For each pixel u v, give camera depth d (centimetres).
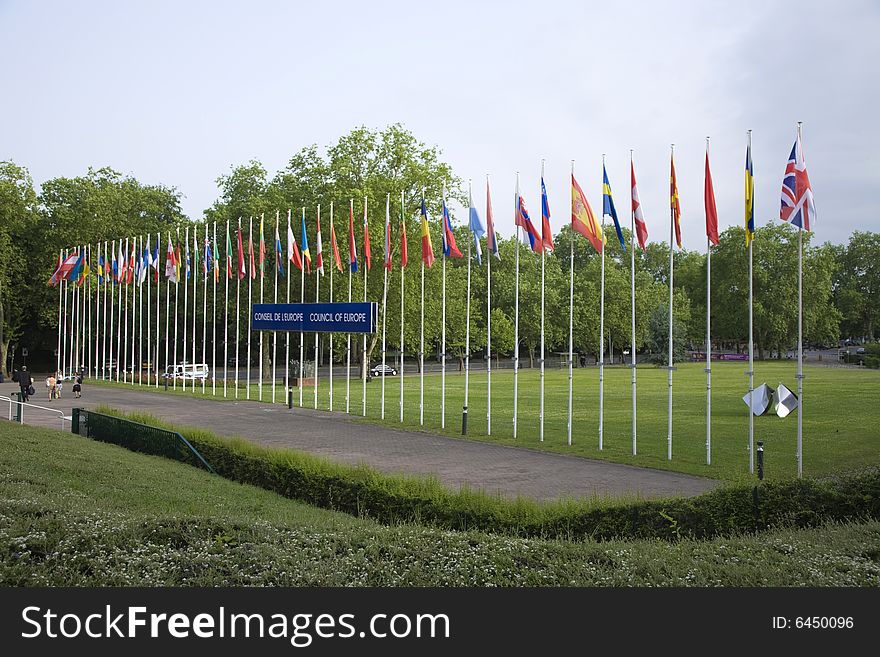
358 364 8200
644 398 4784
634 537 1206
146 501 1420
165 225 8475
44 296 7456
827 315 10962
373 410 4159
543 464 2430
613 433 3136
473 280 9062
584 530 1248
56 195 7594
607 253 12562
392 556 924
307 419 3722
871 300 12669
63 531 936
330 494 1627
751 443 2267
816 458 2473
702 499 1241
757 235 10700
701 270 12838
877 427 3222
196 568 864
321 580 833
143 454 2294
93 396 5056
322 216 5881
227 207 7094
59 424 3250
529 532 1276
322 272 4241
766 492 1228
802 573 853
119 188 8162
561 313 10069
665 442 2872
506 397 4941
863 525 1088
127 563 855
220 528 1012
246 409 4222
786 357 12200
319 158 6731
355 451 2698
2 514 991
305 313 4153
